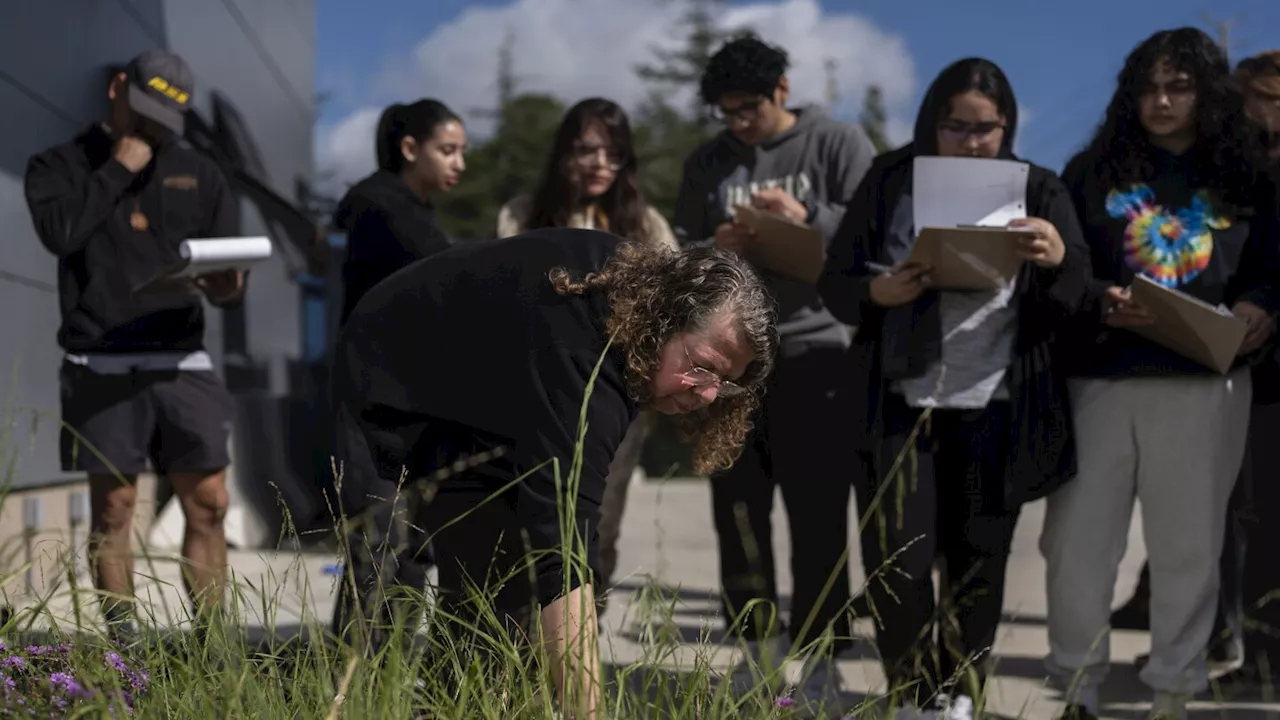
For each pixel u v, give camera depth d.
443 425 2.47
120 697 1.88
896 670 3.31
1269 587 4.05
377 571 2.32
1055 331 3.59
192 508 4.02
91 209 3.80
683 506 12.09
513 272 2.36
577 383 2.24
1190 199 3.61
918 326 3.45
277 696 2.01
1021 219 3.35
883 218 3.66
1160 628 3.60
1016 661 4.40
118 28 6.59
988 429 3.45
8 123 5.18
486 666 2.11
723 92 4.34
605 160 4.16
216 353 8.11
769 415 4.16
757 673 2.21
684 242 4.56
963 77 3.51
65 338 3.87
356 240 3.73
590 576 2.09
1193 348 3.39
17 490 5.01
